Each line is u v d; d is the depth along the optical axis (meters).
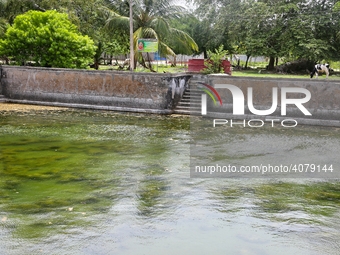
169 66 36.47
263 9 29.30
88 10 24.62
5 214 4.38
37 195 5.17
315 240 3.72
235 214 4.46
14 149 8.29
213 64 18.78
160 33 24.31
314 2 29.34
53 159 7.43
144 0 24.00
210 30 35.38
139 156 7.82
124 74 15.57
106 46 35.94
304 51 27.73
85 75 16.28
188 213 4.47
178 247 3.51
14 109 15.51
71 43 17.92
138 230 3.92
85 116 14.00
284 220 4.28
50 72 16.91
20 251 3.39
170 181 5.98
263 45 30.20
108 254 3.35
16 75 17.56
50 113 14.60
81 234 3.79
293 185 5.90
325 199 5.17
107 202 4.88
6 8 24.38
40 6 24.47
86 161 7.30
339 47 30.00
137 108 15.48
